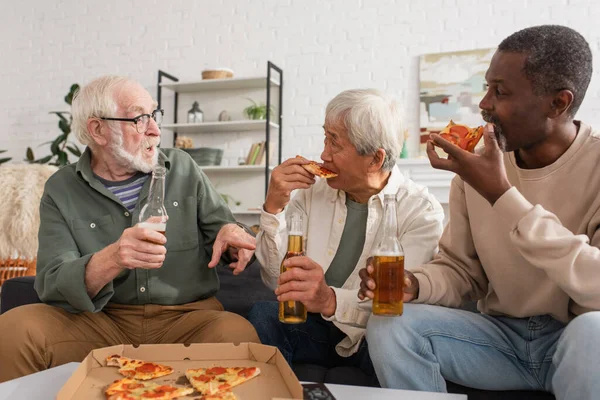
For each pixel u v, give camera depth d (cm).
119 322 166
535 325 134
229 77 484
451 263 147
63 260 155
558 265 111
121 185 175
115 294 165
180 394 97
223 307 190
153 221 132
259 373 110
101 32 543
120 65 536
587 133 131
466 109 441
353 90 160
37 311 148
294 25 493
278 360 114
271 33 498
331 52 482
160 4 529
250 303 196
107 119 168
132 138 170
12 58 564
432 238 162
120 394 94
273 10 499
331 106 157
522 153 136
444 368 129
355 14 477
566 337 108
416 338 125
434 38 455
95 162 177
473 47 445
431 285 138
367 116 152
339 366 159
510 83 123
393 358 124
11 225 294
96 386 102
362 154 155
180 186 178
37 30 560
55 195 169
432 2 457
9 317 146
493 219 140
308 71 487
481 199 142
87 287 144
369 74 471
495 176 116
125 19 538
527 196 135
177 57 522
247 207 498
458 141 126
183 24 522
